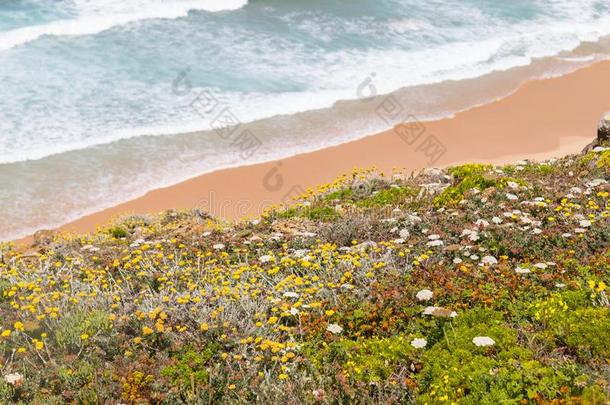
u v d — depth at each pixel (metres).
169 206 19.94
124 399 7.30
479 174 14.22
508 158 23.53
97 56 29.44
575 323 7.96
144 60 29.47
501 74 30.92
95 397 7.28
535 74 31.16
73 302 9.18
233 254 11.48
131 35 31.69
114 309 9.23
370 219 12.45
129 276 10.08
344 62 31.16
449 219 11.92
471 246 10.44
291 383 7.45
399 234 11.41
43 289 9.73
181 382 7.59
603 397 6.53
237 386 7.53
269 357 8.00
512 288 9.05
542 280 9.16
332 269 10.08
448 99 28.11
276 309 8.77
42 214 19.22
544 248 10.27
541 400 6.62
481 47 33.84
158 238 12.83
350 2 38.12
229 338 8.29
